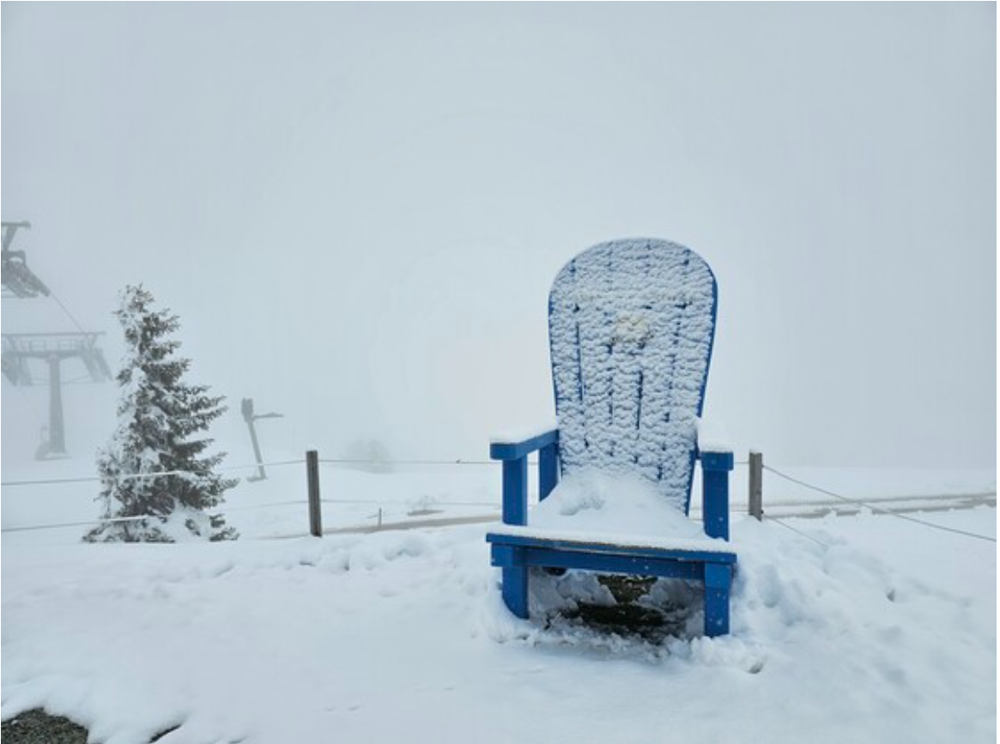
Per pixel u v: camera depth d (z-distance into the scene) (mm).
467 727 2008
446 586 3324
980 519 7812
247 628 2857
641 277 3225
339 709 2145
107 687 2346
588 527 2664
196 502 8703
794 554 3447
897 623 2600
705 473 2529
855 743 1850
